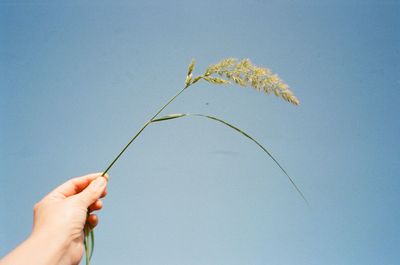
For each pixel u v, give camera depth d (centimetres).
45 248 45
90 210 52
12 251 44
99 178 52
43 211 49
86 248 49
